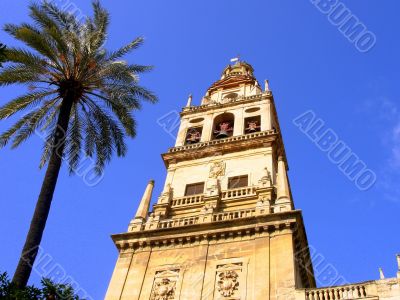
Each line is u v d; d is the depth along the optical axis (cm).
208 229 3475
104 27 3322
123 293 3206
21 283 2220
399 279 2720
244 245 3306
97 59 3184
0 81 2948
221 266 3206
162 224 3712
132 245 3553
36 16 3136
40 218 2472
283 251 3139
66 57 3064
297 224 3347
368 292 2720
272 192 3828
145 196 4081
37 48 2988
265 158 4334
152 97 3319
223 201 3919
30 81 3041
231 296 2986
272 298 2880
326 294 2800
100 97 3191
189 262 3309
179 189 4250
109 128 3225
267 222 3359
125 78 3231
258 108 5169
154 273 3306
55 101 3150
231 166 4353
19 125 3086
